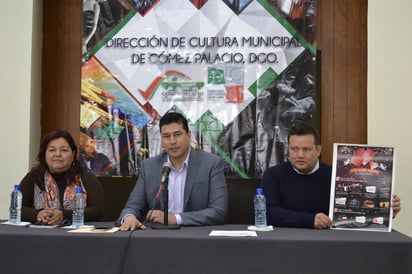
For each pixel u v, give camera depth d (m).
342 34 4.30
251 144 4.17
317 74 4.27
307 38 4.15
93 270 2.06
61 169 3.03
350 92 4.28
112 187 4.09
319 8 4.32
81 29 4.38
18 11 4.16
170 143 2.89
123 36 4.23
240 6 4.17
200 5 4.19
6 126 4.12
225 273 2.03
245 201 3.57
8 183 4.10
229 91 4.18
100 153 4.21
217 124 4.19
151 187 2.96
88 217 2.89
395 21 4.02
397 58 4.02
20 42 4.15
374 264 2.01
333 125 4.28
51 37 4.38
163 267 2.05
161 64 4.21
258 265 2.03
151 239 2.07
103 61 4.23
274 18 4.17
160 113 4.21
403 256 2.00
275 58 4.16
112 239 2.08
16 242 2.11
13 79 4.14
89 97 4.23
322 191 2.87
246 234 2.19
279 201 2.88
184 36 4.20
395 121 4.01
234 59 4.18
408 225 3.97
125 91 4.22
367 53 4.17
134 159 4.20
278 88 4.16
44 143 3.06
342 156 2.54
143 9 4.22
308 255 2.03
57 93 4.37
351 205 2.48
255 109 4.17
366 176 2.50
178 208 2.95
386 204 2.46
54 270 2.08
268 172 2.97
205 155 3.02
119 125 4.22
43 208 2.99
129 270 2.06
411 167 3.97
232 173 4.17
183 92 4.20
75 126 4.36
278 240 2.04
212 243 2.05
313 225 2.49
